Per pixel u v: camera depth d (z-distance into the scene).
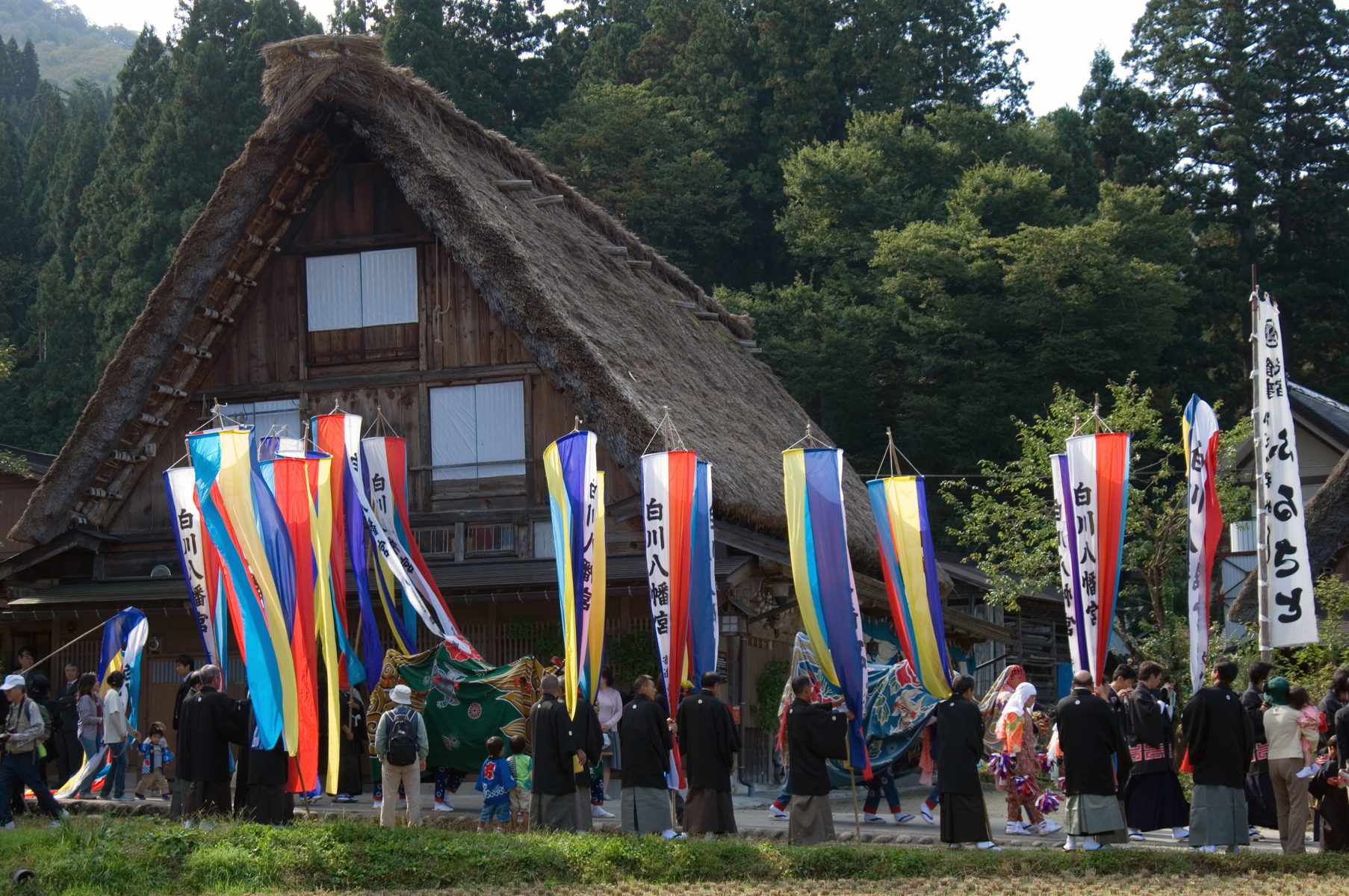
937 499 42.59
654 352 23.00
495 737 15.59
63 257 52.28
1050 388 40.97
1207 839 12.19
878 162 46.53
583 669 13.98
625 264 26.91
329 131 22.19
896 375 43.00
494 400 21.66
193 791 13.82
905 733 16.36
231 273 22.42
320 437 18.42
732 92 53.69
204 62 47.69
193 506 17.31
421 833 12.61
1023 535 29.75
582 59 61.94
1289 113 52.94
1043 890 10.98
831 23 53.69
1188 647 22.56
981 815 12.88
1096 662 13.98
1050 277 39.94
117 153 50.66
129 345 22.14
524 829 14.41
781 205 50.94
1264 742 13.48
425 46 49.97
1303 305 48.69
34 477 30.31
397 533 19.16
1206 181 51.94
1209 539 14.00
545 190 26.56
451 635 17.03
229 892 11.13
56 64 193.75
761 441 24.30
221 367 23.02
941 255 40.50
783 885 11.49
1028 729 14.97
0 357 29.81
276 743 13.67
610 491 20.36
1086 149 51.56
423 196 21.03
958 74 58.78
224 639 16.20
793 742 13.11
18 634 22.84
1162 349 43.56
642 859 11.95
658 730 13.61
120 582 22.48
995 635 28.02
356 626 21.33
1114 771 12.62
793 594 20.78
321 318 22.59
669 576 14.15
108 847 11.83
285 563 14.23
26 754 13.71
